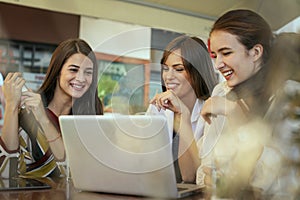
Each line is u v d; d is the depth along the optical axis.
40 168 1.35
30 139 1.46
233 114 0.87
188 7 1.71
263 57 0.83
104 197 0.79
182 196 0.76
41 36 1.96
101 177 0.82
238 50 0.95
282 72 0.64
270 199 0.60
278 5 0.80
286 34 0.70
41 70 1.95
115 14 2.02
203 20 1.62
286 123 0.60
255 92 0.81
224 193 0.70
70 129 0.83
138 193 0.78
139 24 1.95
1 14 1.90
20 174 1.35
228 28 1.00
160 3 1.88
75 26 2.01
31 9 1.97
